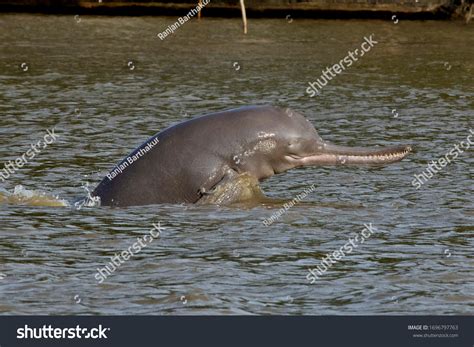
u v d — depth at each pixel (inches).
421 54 4877.0
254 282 1505.9
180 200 1983.3
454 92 3823.8
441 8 6087.6
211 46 4960.6
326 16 6053.2
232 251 1667.1
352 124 3102.9
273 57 4653.1
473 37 5526.6
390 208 2036.2
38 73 4092.0
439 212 2003.0
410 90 3848.4
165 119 3147.1
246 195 1994.3
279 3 6028.5
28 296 1423.5
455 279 1530.5
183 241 1724.9
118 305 1397.6
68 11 6008.9
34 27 5457.7
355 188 2236.7
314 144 2037.4
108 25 5590.6
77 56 4569.4
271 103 3503.9
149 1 6013.8
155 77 4040.4
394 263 1612.9
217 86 3850.9
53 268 1558.8
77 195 2153.1
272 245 1710.1
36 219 1875.0
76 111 3253.0
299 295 1451.8
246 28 5359.3
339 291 1471.5
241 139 1993.1
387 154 2078.0
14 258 1609.3
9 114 3179.1
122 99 3518.7
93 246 1691.7
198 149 1988.2
